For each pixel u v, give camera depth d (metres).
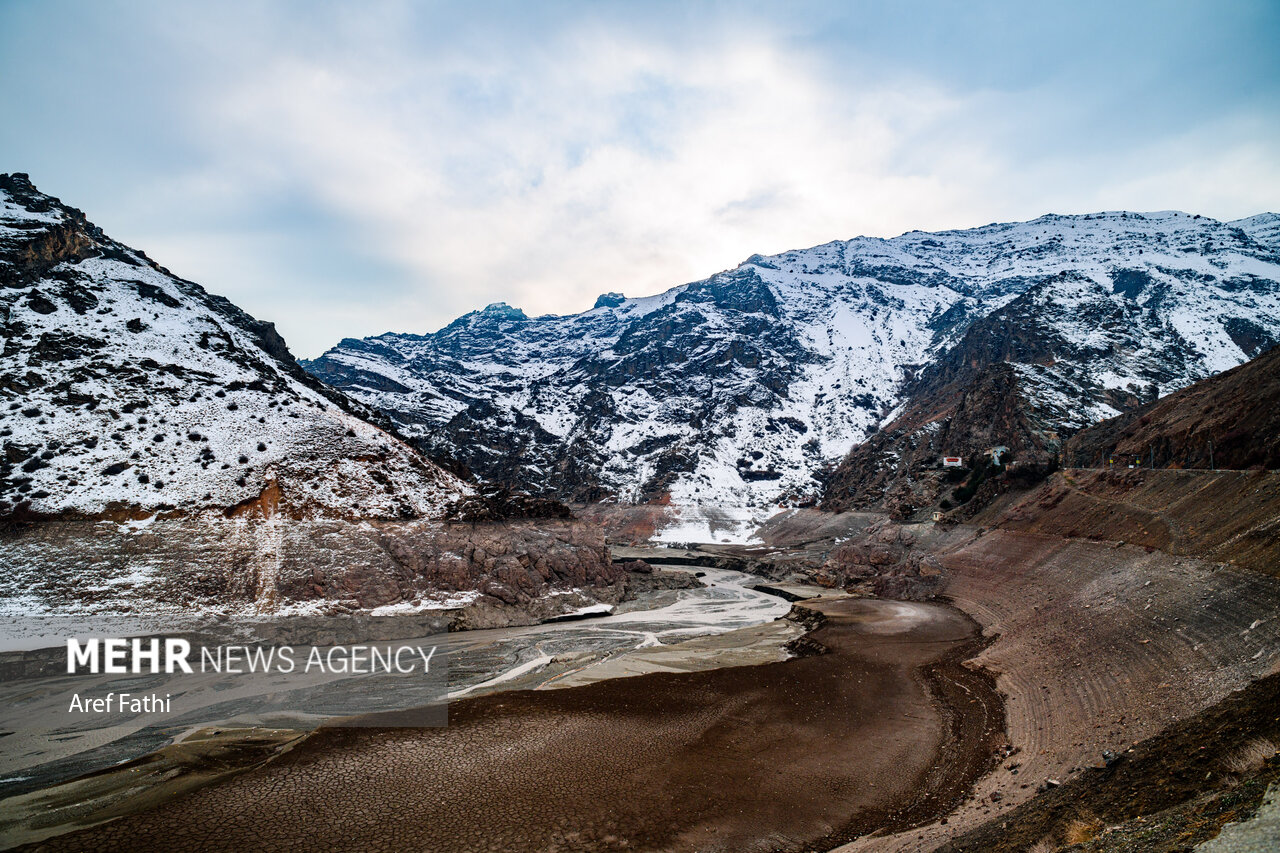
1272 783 13.88
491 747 33.19
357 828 25.02
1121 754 22.41
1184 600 36.78
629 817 25.69
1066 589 53.78
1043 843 17.58
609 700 41.47
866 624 63.50
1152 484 63.44
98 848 23.83
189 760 32.66
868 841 22.88
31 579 56.91
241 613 59.94
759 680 45.44
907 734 34.06
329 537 72.25
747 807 26.45
